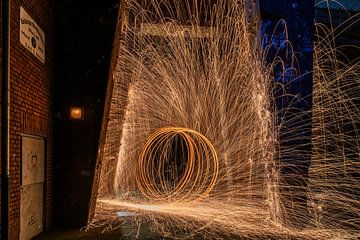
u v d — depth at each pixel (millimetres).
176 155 16938
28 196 6570
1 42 5453
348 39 15273
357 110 15078
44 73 7336
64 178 8008
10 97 5625
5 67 5469
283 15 8969
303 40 8938
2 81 5477
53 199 7980
